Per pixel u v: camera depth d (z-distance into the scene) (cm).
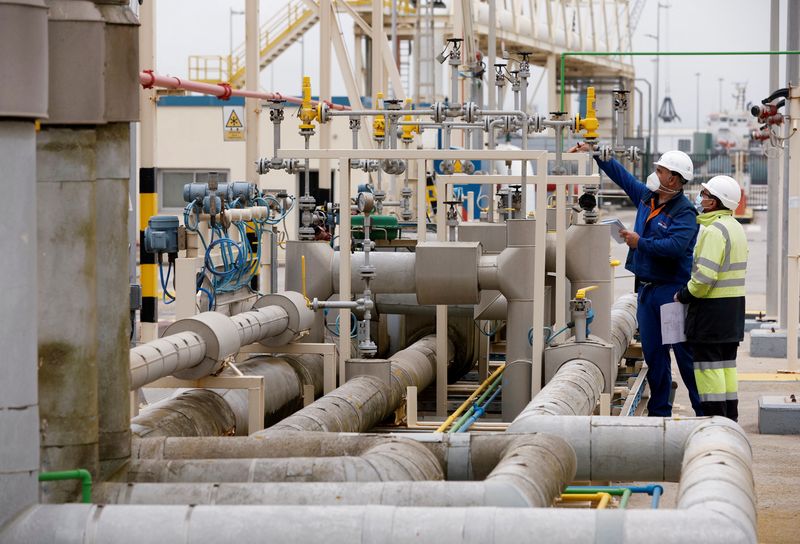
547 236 1232
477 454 657
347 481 604
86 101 601
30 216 539
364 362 1085
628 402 1200
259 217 1177
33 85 531
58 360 604
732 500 531
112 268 648
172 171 3675
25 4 527
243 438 676
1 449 538
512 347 1141
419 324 1458
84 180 603
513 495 545
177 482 620
